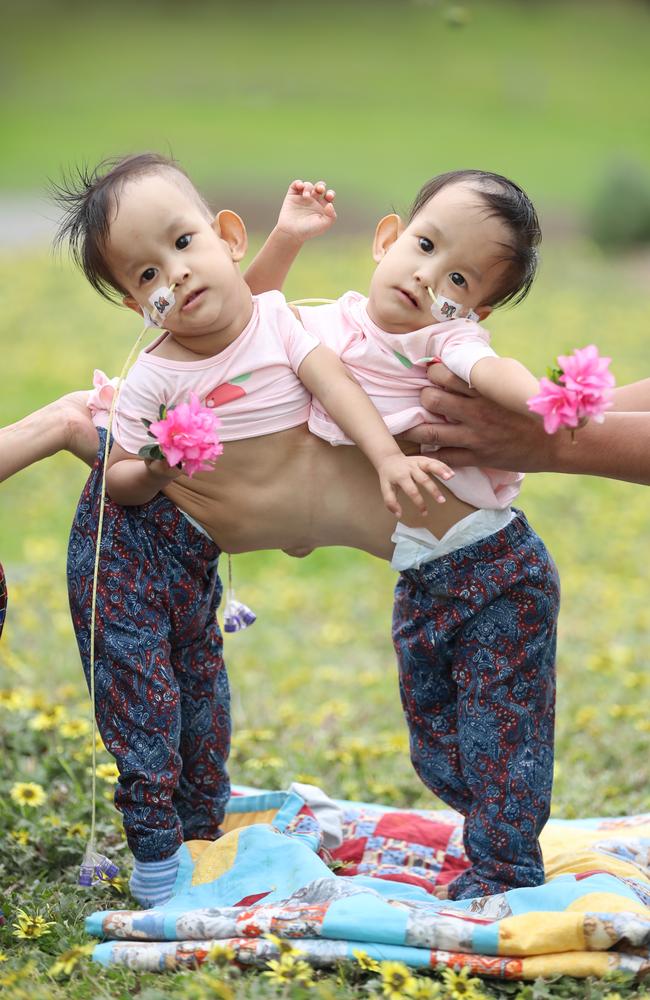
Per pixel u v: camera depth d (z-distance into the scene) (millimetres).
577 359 3648
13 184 30250
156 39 53062
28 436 4320
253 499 4238
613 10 58000
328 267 21953
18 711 6465
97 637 4270
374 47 51562
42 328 18516
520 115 41250
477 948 3814
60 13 56688
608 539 11516
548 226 27094
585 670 8023
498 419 4160
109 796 5512
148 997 3596
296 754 6445
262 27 54750
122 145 34969
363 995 3703
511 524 4281
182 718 4562
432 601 4305
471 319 4156
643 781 6223
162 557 4305
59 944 4051
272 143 35500
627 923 3799
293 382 4176
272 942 3814
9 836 4961
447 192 4055
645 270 23797
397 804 5941
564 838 5023
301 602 9898
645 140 38094
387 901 4047
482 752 4234
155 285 4004
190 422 3701
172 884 4348
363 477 4246
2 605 4473
